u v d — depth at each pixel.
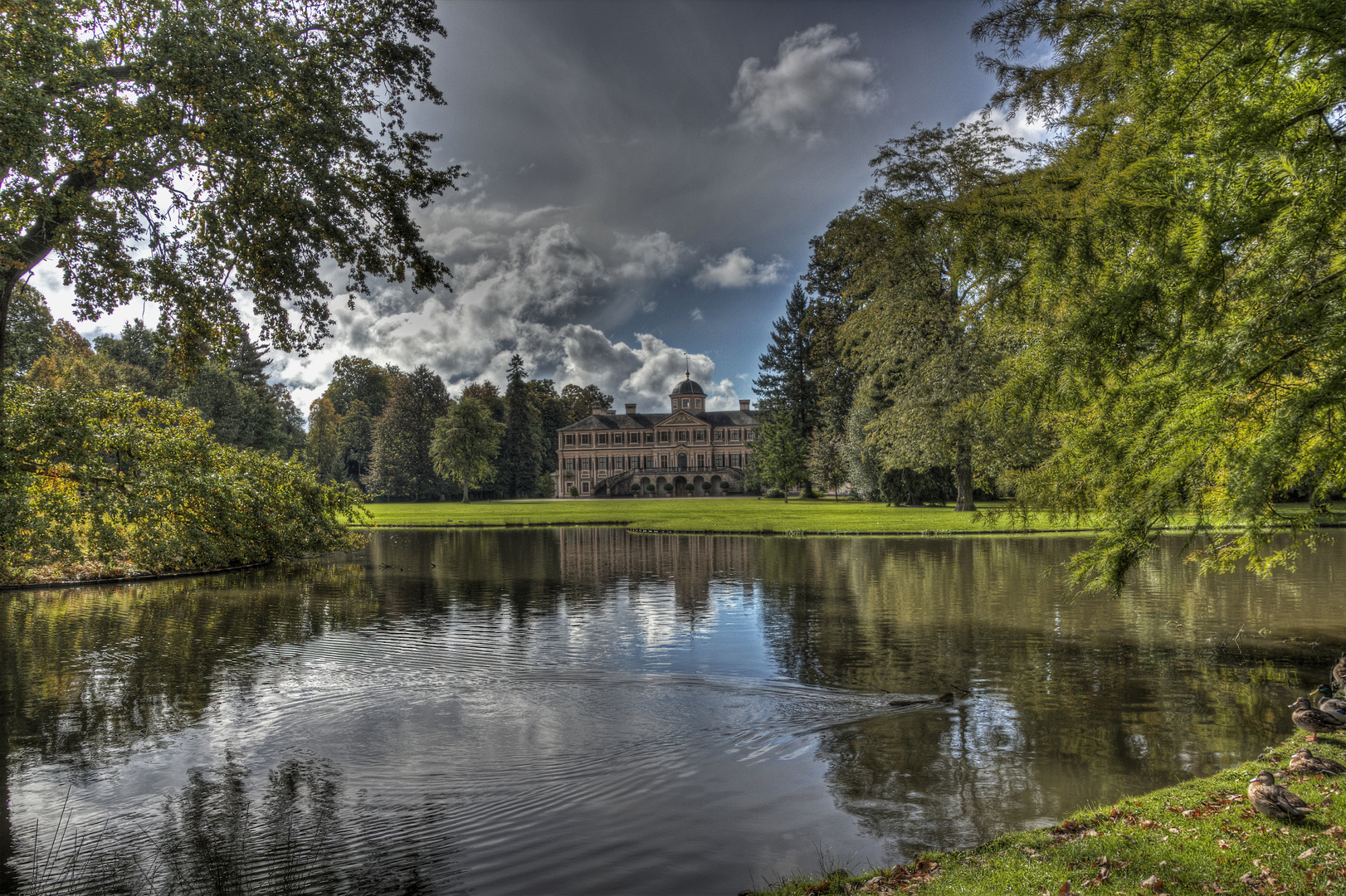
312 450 90.19
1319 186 5.16
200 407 57.28
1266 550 22.34
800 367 69.25
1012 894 4.40
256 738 8.00
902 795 6.39
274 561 23.95
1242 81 5.36
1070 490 6.91
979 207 6.39
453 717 8.57
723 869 5.27
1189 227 5.48
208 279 13.77
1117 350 6.11
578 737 7.92
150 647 12.07
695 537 34.09
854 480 52.69
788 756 7.34
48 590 18.36
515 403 101.62
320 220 13.33
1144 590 16.55
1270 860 4.57
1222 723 8.00
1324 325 4.98
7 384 15.16
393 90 14.78
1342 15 4.86
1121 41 5.79
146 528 18.31
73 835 5.95
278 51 13.09
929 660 10.84
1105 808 5.73
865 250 32.56
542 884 5.10
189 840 5.86
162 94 11.95
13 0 10.55
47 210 11.13
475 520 47.34
